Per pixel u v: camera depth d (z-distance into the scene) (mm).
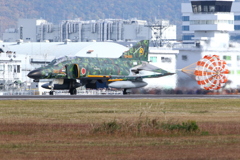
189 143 101188
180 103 188500
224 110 164750
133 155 89438
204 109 167500
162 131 112312
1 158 86500
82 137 107188
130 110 158125
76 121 128625
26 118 134250
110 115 143000
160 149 95062
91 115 142750
